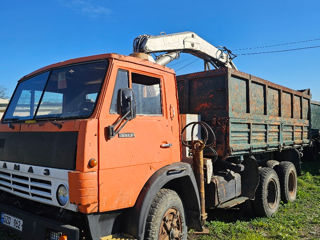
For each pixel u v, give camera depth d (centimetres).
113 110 319
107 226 317
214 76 539
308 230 529
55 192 296
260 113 626
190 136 489
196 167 435
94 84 328
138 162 340
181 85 597
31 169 323
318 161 1505
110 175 304
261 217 594
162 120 389
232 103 522
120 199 314
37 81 395
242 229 517
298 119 833
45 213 333
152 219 343
